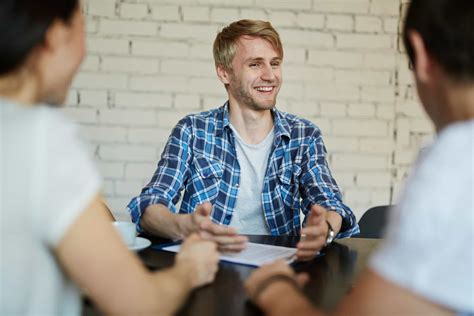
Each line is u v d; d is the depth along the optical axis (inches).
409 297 17.9
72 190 19.2
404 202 18.6
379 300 18.4
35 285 19.3
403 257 18.1
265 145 63.1
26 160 18.8
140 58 87.7
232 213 61.1
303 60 90.9
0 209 18.4
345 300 20.2
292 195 61.1
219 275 33.4
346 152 92.5
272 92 62.1
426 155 19.4
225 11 88.7
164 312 22.9
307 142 62.0
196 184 60.4
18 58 19.6
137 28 87.3
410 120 93.4
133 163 88.3
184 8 87.8
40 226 18.9
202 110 89.0
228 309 27.1
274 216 60.6
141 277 21.2
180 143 60.3
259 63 61.3
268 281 26.3
